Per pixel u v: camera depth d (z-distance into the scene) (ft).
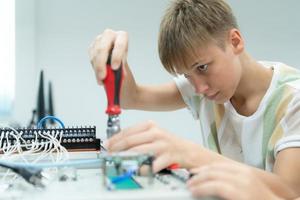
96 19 6.14
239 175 1.44
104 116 6.18
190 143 1.82
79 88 6.11
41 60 5.99
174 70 2.52
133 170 1.57
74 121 6.11
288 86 2.64
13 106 5.87
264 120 2.70
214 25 2.46
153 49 6.32
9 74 5.83
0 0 5.74
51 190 1.38
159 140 1.71
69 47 6.07
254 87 2.82
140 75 6.31
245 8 6.54
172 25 2.46
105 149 1.83
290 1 6.64
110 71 1.80
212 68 2.43
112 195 1.25
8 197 1.28
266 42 6.62
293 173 2.09
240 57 2.69
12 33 5.83
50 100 5.85
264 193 1.46
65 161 1.88
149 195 1.26
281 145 2.26
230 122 3.01
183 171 1.69
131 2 6.22
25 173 1.54
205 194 1.30
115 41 1.97
